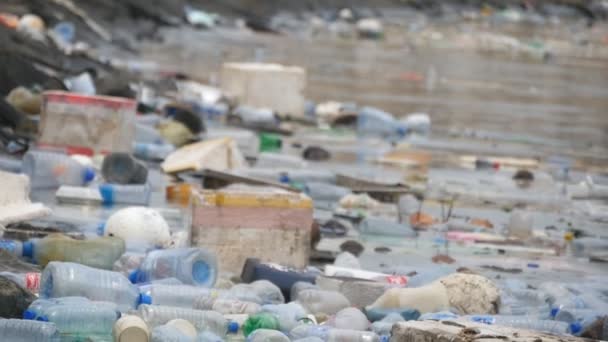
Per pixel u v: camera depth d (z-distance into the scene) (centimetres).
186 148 3139
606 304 1967
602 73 8981
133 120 3102
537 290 2062
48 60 4403
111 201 2619
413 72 7788
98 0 7969
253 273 1989
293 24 11175
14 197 2289
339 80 6762
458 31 12494
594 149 4528
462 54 9906
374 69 7756
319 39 10212
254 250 2142
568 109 6188
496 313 1859
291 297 1933
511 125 5206
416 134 4625
